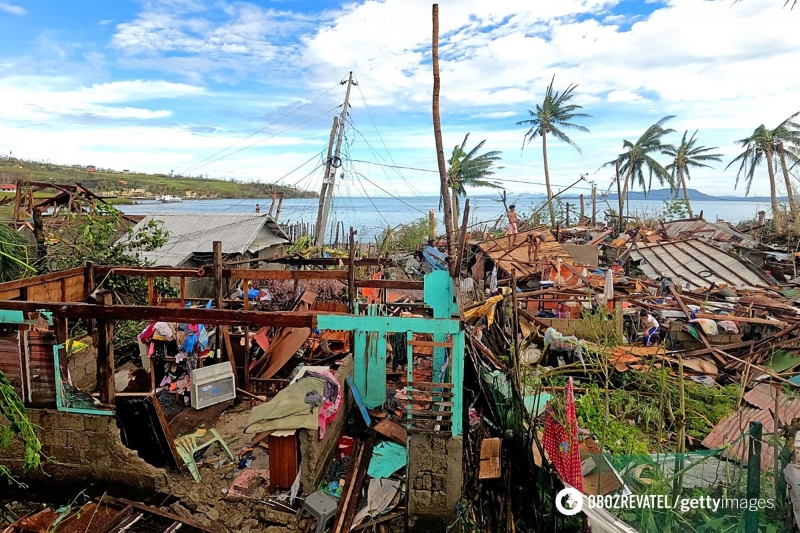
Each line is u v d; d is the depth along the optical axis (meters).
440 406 6.72
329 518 6.46
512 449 7.08
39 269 12.09
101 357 7.06
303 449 6.93
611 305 12.27
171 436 7.60
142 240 15.41
